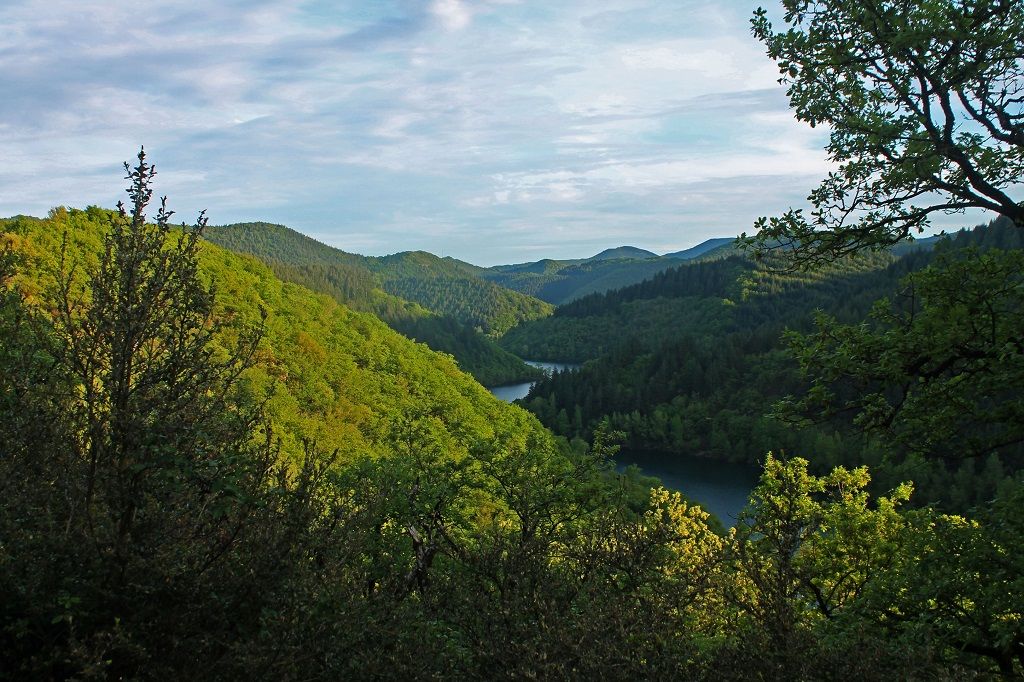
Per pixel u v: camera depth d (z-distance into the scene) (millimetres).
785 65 10203
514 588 6004
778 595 5785
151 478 4406
